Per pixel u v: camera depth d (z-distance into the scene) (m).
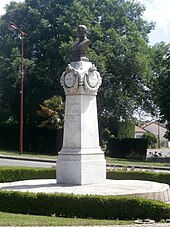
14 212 12.17
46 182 16.11
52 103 45.50
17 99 51.31
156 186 14.89
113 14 51.78
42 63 48.62
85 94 15.73
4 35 53.50
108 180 16.97
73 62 16.25
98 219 11.19
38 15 51.47
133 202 11.36
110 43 49.31
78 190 13.70
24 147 52.25
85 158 15.36
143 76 49.81
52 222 9.98
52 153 49.59
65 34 49.06
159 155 52.62
